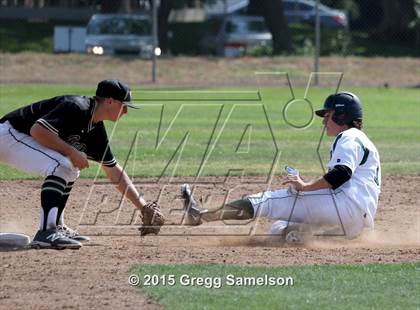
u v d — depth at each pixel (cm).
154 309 1440
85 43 7538
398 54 8444
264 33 8600
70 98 1895
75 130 1903
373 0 10456
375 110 5297
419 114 5144
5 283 1578
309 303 1483
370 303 1485
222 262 1764
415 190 2809
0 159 1938
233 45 8419
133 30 7600
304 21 10150
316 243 2009
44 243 1888
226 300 1497
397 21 9019
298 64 7206
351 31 9888
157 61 7138
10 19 9988
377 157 1984
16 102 5159
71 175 1939
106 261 1761
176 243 2008
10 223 2281
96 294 1518
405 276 1662
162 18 8250
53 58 7150
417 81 6981
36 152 1898
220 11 11531
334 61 7294
